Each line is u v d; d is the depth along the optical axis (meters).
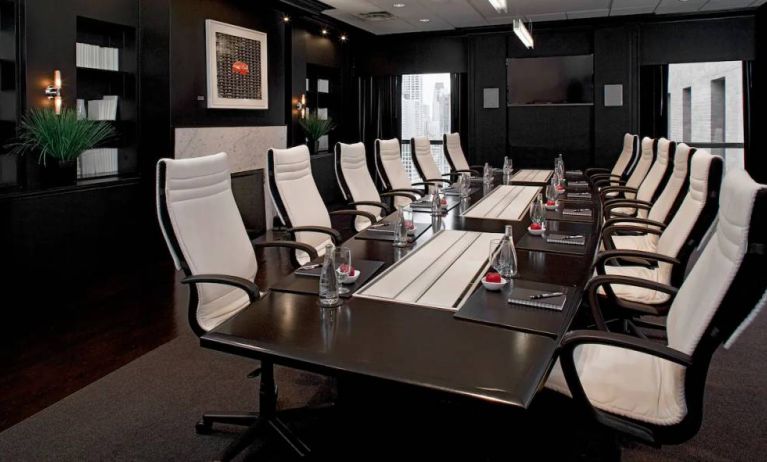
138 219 4.87
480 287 1.81
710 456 2.03
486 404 1.10
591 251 2.29
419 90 9.07
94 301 3.90
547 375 1.23
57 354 2.96
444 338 1.40
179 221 2.07
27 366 2.81
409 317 1.55
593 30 7.81
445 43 8.69
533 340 1.38
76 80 4.41
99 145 4.90
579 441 2.08
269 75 6.56
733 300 1.29
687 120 8.02
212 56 5.50
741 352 2.95
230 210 2.41
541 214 2.62
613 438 1.61
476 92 8.52
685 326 1.54
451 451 1.95
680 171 3.16
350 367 1.24
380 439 1.95
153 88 4.99
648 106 7.82
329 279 1.66
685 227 2.37
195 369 2.78
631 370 1.67
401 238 2.45
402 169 5.20
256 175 6.30
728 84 7.81
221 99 5.66
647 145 5.11
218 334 1.44
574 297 1.69
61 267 4.09
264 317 1.57
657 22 7.55
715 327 1.32
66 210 4.11
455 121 8.86
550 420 2.01
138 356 2.94
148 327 3.39
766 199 1.24
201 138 5.34
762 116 7.02
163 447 2.09
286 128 6.87
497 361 1.26
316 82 8.35
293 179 3.23
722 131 8.03
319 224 3.36
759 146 7.11
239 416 2.16
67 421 2.27
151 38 4.96
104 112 4.77
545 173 6.04
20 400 2.45
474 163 8.67
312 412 2.20
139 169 5.01
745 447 2.08
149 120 5.03
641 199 4.33
